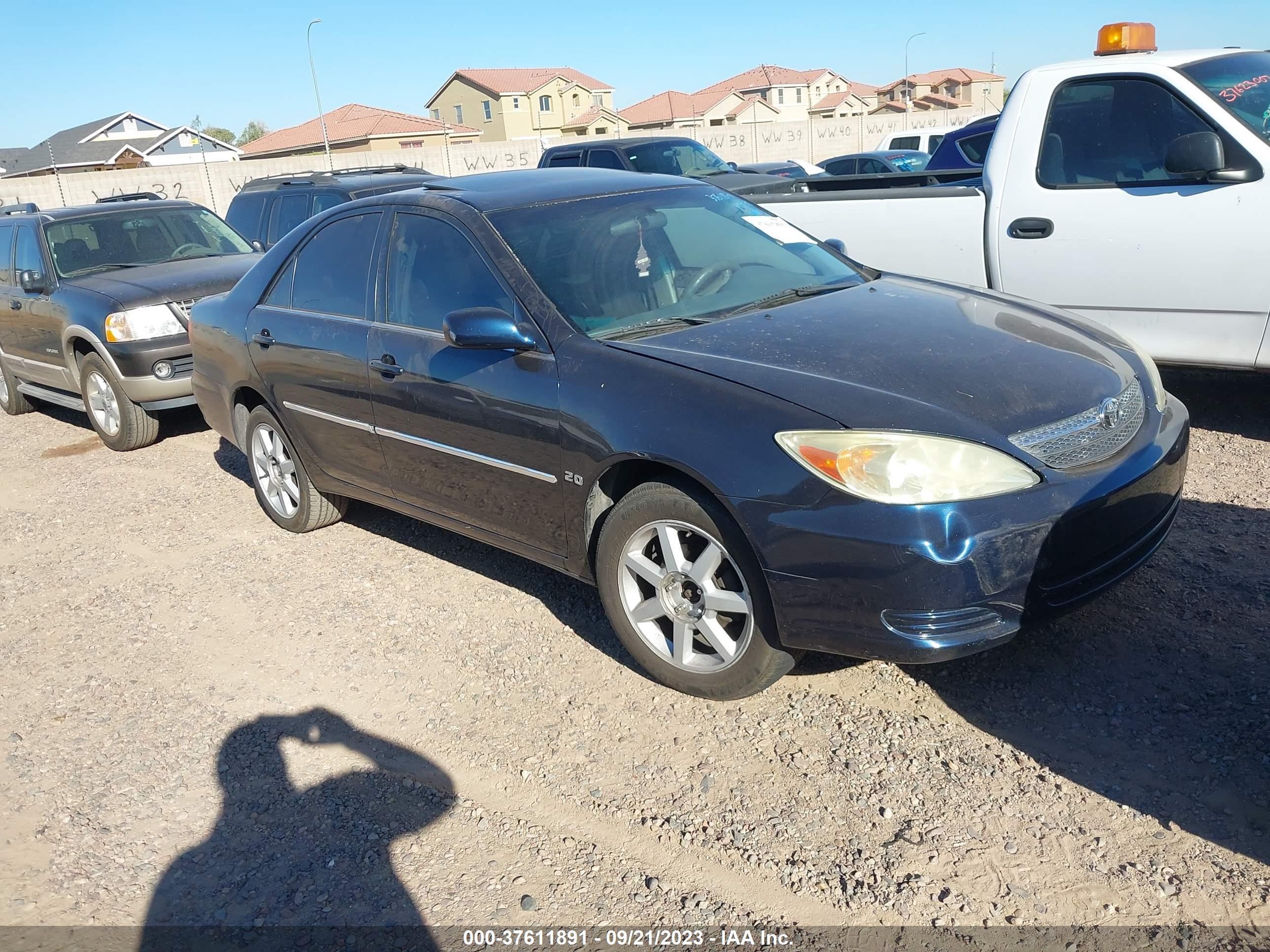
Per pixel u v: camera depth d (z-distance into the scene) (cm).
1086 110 541
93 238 823
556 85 8019
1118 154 531
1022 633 358
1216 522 428
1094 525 298
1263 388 605
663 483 325
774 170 1903
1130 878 250
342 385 445
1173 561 398
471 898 268
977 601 281
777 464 293
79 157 6719
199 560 515
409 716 354
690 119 7681
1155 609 364
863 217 625
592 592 431
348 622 428
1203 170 488
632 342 350
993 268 580
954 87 8062
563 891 267
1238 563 390
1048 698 322
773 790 295
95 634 444
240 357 512
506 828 293
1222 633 345
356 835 297
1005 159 567
